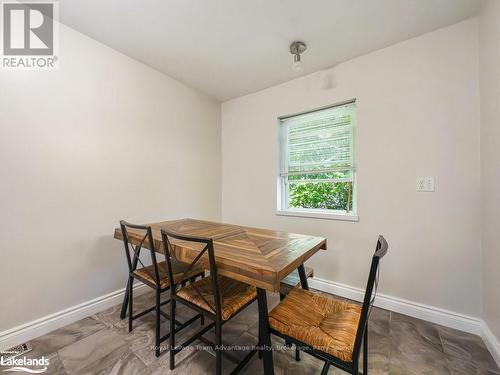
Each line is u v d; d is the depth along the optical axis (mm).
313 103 2355
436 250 1738
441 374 1278
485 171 1493
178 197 2578
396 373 1282
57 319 1655
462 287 1651
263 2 1492
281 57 2115
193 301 1281
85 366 1324
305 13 1585
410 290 1842
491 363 1351
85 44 1809
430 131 1749
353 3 1491
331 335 999
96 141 1879
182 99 2611
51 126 1631
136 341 1538
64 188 1700
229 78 2488
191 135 2725
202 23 1688
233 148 3037
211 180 3000
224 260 1144
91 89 1847
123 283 2066
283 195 2699
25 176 1520
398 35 1792
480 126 1564
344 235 2160
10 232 1467
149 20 1653
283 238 1548
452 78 1667
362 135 2049
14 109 1474
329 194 2402
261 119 2764
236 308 1246
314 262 2326
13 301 1480
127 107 2094
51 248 1638
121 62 2045
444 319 1698
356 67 2086
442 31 1701
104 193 1934
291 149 2621
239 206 2975
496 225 1356
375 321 1762
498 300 1350
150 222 2289
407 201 1846
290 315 1145
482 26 1502
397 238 1892
